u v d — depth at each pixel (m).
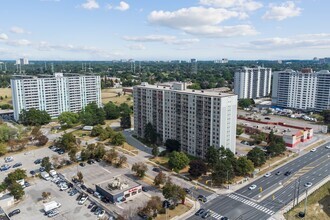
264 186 162.50
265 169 185.88
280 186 162.50
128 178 165.88
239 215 133.50
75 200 147.88
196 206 141.88
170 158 183.88
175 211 137.00
